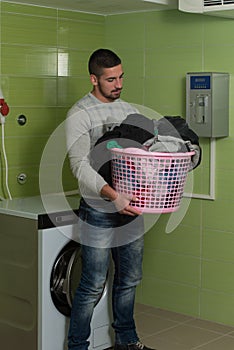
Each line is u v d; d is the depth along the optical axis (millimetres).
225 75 3992
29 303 3449
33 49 4121
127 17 4477
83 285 3434
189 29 4176
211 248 4180
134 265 3570
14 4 3988
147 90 4430
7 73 3980
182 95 4242
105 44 4613
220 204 4117
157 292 4473
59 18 4266
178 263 4348
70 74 4375
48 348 3432
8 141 4012
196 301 4277
